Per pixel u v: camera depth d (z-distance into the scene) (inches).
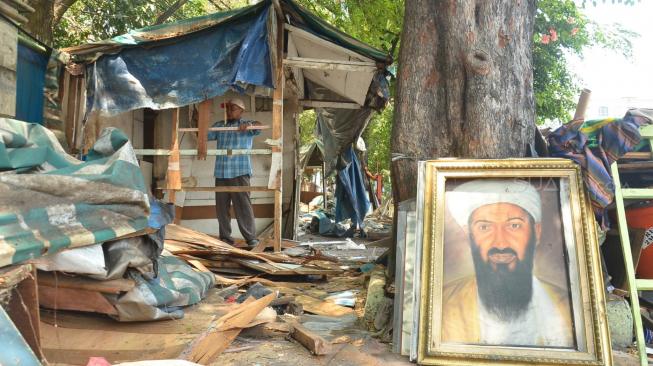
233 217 333.7
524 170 133.5
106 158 129.0
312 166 608.7
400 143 162.9
